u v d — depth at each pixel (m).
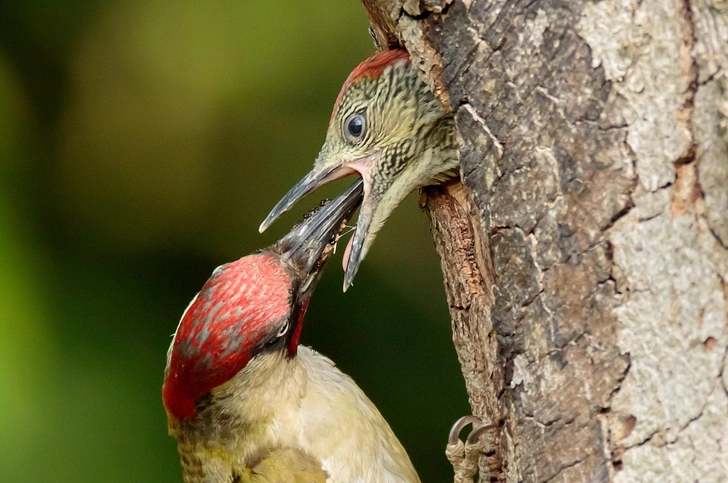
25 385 8.50
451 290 5.96
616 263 4.38
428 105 6.14
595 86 4.42
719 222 4.21
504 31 4.69
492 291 4.86
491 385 5.38
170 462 8.82
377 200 6.39
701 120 4.23
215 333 6.43
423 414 9.70
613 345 4.38
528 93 4.63
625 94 4.36
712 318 4.20
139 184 10.28
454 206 6.07
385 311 10.01
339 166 6.52
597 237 4.43
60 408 8.66
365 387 9.77
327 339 9.88
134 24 10.46
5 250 9.05
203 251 10.22
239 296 6.47
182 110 10.37
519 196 4.69
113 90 10.37
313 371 7.07
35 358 8.66
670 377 4.25
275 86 10.36
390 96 6.24
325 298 9.96
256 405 6.66
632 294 4.34
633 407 4.32
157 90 10.38
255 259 6.63
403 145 6.26
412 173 6.27
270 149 10.38
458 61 4.85
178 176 10.33
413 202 10.33
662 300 4.27
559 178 4.54
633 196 4.34
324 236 6.83
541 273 4.61
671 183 4.27
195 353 6.46
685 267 4.24
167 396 6.80
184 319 6.61
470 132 4.87
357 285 10.05
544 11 4.56
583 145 4.46
